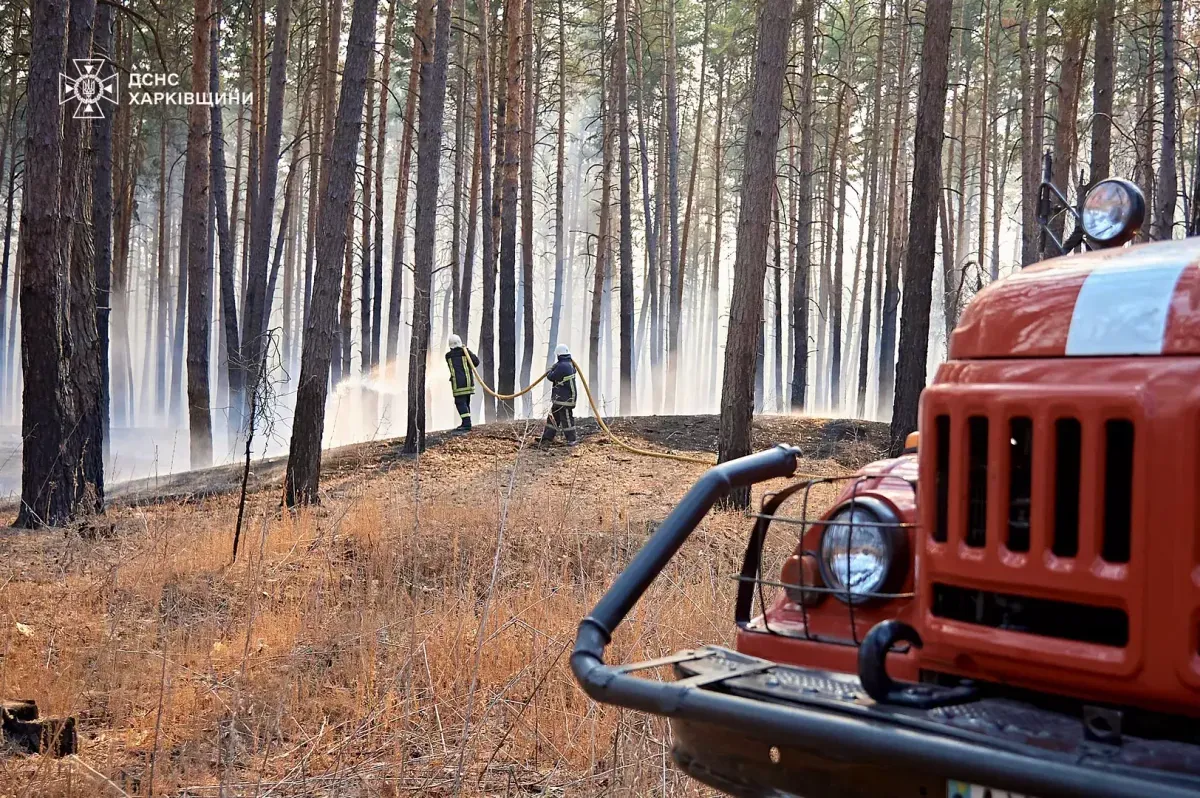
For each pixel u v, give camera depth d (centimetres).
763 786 279
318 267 1336
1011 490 265
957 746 231
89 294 1309
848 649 310
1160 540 235
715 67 4247
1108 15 1936
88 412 1284
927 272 1592
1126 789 205
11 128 3941
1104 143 1988
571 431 1938
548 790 469
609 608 312
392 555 915
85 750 498
